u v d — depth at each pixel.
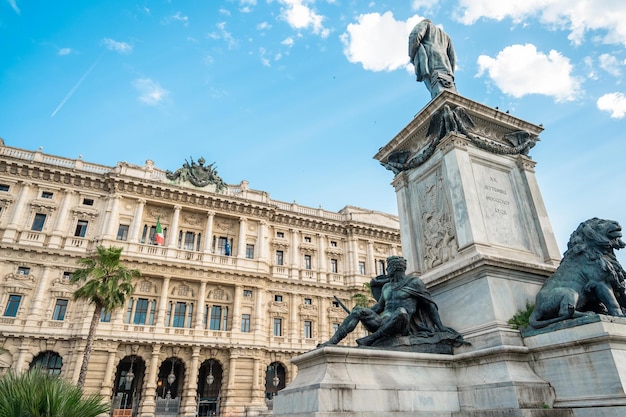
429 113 10.27
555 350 6.55
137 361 42.28
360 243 58.66
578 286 7.21
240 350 43.88
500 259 7.91
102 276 32.28
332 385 5.69
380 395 6.01
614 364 5.80
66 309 39.88
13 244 39.72
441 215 9.66
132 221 45.81
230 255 49.38
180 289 44.97
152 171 49.03
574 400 6.08
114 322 39.88
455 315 8.20
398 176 11.26
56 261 41.12
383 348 7.27
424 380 6.72
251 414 40.50
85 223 44.53
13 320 37.56
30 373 6.99
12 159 42.78
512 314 7.60
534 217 9.66
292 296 51.44
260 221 52.44
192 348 41.94
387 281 8.72
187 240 48.97
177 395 43.56
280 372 48.53
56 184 44.53
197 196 49.25
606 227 7.55
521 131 10.62
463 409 6.66
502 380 6.38
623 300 7.36
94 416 7.21
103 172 47.38
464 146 9.63
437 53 11.85
